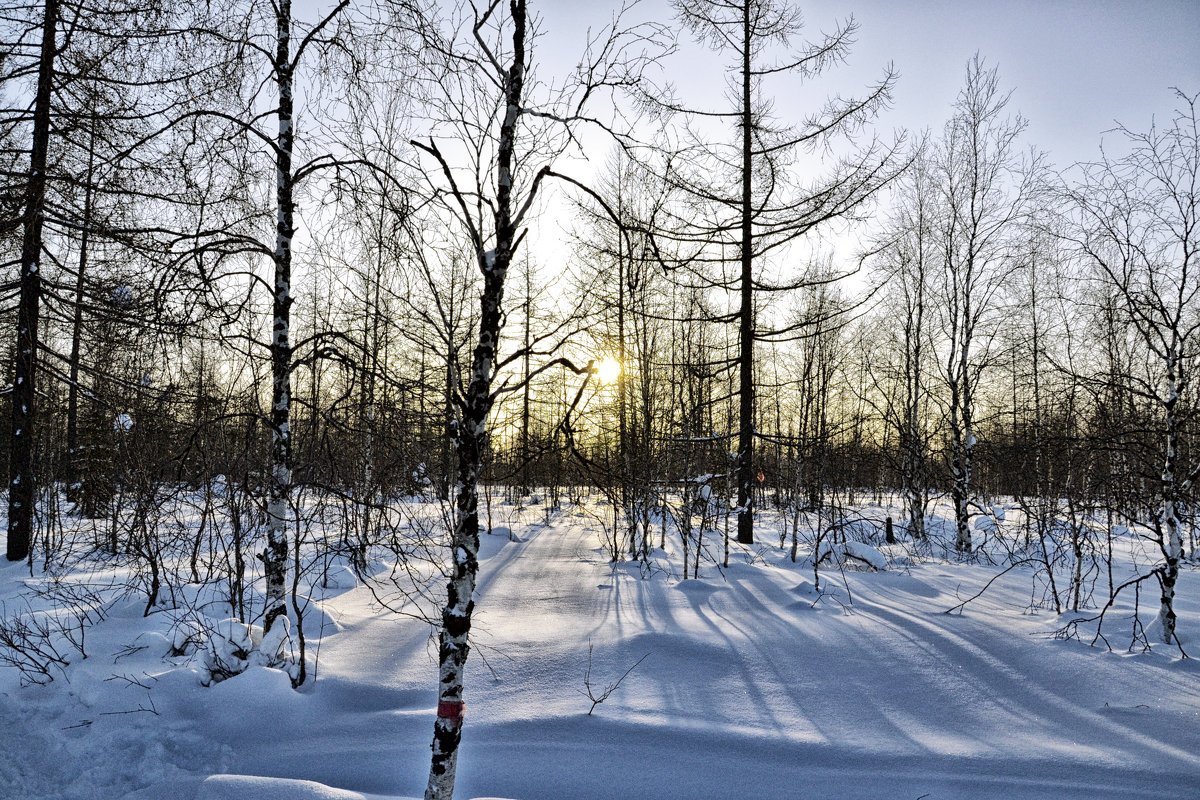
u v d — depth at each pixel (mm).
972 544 16672
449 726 3912
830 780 4930
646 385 13906
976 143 16516
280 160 6969
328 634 7938
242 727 5723
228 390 7230
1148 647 7238
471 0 4250
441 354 4598
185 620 7496
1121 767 4949
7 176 11461
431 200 4668
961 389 17656
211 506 7777
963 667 6988
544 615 8977
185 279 6273
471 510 4074
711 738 5461
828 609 9266
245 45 7156
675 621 8594
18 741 5461
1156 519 7777
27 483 12039
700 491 12461
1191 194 7812
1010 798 4656
